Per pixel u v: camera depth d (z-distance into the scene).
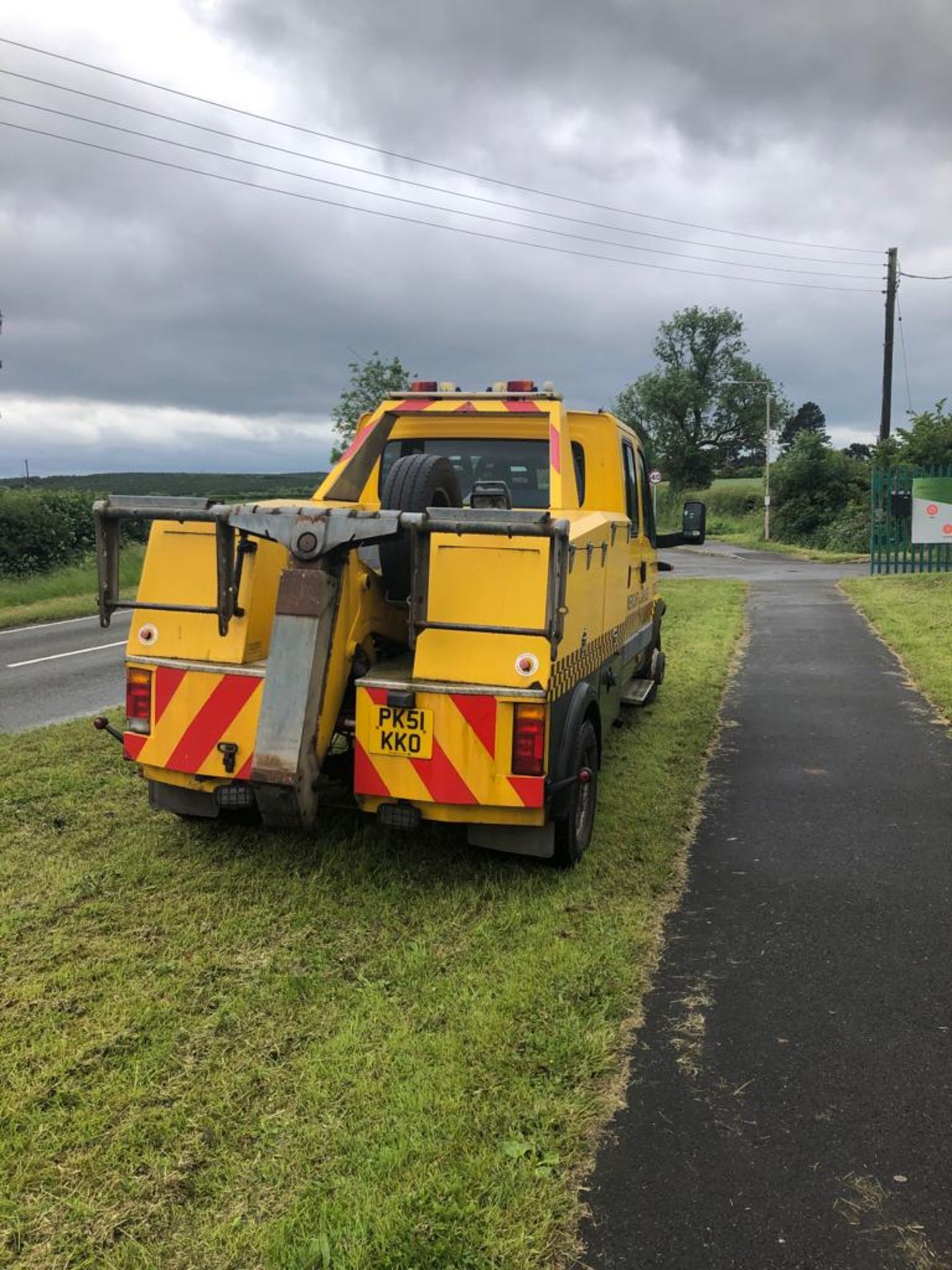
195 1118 2.98
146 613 4.69
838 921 4.46
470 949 4.10
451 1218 2.57
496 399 5.98
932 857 5.23
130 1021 3.51
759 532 47.81
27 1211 2.60
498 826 4.70
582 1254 2.49
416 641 4.36
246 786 4.55
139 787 6.33
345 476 5.58
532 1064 3.25
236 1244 2.48
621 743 7.48
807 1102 3.12
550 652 4.26
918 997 3.78
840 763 7.04
